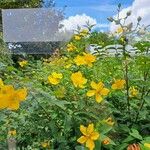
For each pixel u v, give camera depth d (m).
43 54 2.19
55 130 0.49
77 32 0.78
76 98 0.51
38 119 0.50
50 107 0.50
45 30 2.47
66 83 0.54
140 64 0.54
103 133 0.47
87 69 0.61
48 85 0.59
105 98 0.57
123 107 0.58
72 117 0.49
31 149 0.50
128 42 0.57
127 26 0.57
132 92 0.58
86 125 0.49
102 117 0.50
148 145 0.43
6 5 3.01
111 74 0.62
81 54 0.73
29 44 2.20
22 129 0.50
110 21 0.57
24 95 0.40
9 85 0.44
